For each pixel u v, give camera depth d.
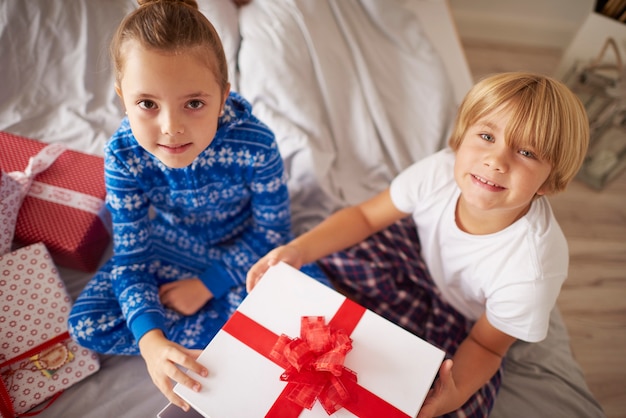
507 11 1.87
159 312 0.81
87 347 0.85
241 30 1.17
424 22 1.44
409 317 0.98
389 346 0.61
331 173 1.15
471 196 0.71
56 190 1.00
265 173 0.84
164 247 0.95
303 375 0.57
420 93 1.23
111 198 0.80
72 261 0.99
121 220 0.83
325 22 1.20
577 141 0.66
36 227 0.95
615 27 1.34
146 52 0.56
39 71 1.10
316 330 0.60
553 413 0.92
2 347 0.84
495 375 0.92
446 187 0.87
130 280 0.84
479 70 1.83
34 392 0.84
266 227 0.95
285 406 0.56
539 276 0.75
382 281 0.99
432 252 0.92
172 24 0.57
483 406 0.86
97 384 0.88
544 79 0.68
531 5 1.84
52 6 1.06
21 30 1.06
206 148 0.75
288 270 0.69
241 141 0.78
